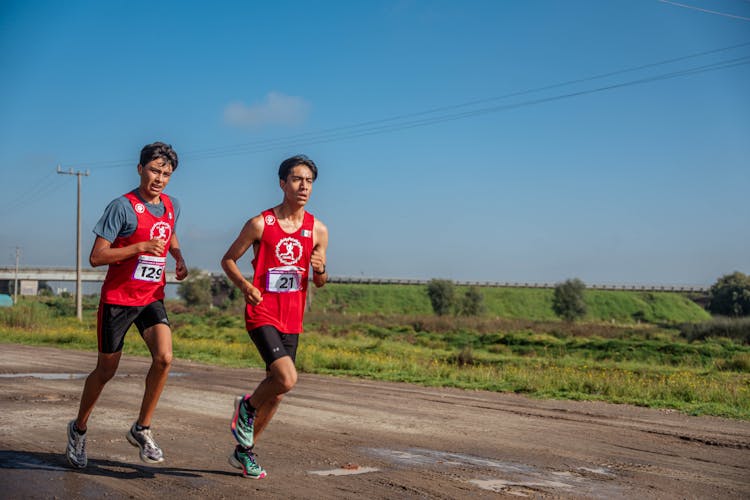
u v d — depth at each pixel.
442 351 30.41
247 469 4.45
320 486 4.36
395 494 4.22
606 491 4.56
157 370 4.32
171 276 85.25
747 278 97.81
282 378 4.13
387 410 8.98
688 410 10.24
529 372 16.53
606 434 7.45
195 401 9.07
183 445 5.71
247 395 4.39
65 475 4.37
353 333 40.56
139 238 4.34
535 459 5.75
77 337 26.62
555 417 8.92
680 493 4.61
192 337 33.03
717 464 5.83
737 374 21.38
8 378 11.77
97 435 6.09
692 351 31.36
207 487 4.19
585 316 88.88
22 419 6.93
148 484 4.23
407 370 16.91
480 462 5.49
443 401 10.48
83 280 98.50
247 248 4.32
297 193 4.27
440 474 4.91
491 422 8.15
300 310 4.42
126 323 4.36
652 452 6.36
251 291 4.18
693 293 128.50
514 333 43.22
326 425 7.35
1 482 4.11
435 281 88.88
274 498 3.99
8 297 83.81
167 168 4.39
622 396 12.43
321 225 4.49
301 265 4.36
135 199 4.34
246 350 21.00
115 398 9.08
